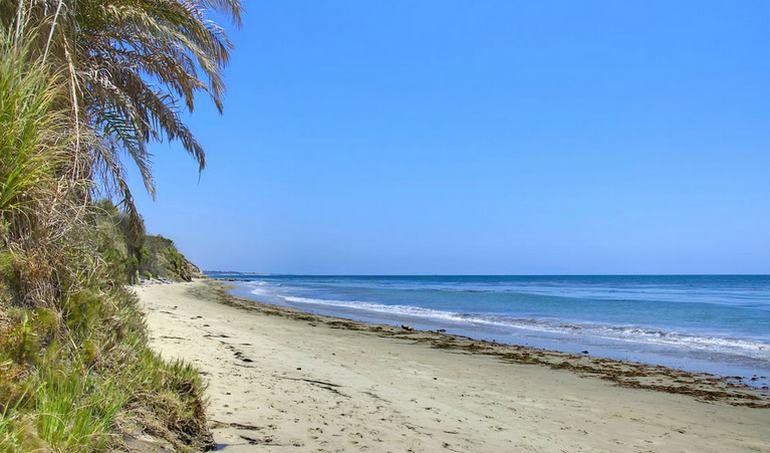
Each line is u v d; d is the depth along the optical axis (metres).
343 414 6.54
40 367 3.34
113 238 6.14
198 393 4.79
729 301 41.75
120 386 3.93
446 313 30.58
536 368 13.00
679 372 13.27
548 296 49.91
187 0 11.30
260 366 9.34
